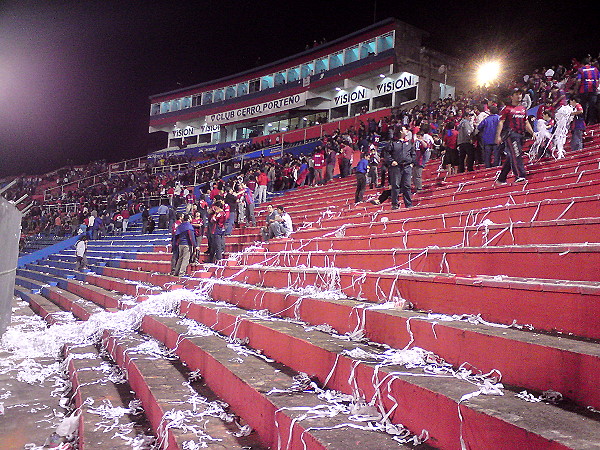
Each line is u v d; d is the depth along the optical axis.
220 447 3.22
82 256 17.78
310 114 38.34
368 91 33.38
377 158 15.34
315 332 4.57
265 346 4.86
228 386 4.14
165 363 5.59
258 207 18.53
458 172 11.98
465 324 3.35
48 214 34.25
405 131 9.48
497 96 18.27
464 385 2.72
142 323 7.98
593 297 2.79
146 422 4.35
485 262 4.26
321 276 6.00
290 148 30.25
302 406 3.17
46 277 18.31
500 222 5.82
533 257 3.79
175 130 47.59
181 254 11.61
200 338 5.69
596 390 2.28
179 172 35.28
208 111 43.78
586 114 11.69
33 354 7.82
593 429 2.04
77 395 5.37
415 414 2.73
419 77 30.36
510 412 2.26
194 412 3.89
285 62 38.47
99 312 9.92
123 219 24.89
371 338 4.14
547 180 7.43
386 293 4.75
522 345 2.69
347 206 13.05
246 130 43.03
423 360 3.29
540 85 17.77
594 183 5.73
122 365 6.16
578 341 2.68
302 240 9.63
